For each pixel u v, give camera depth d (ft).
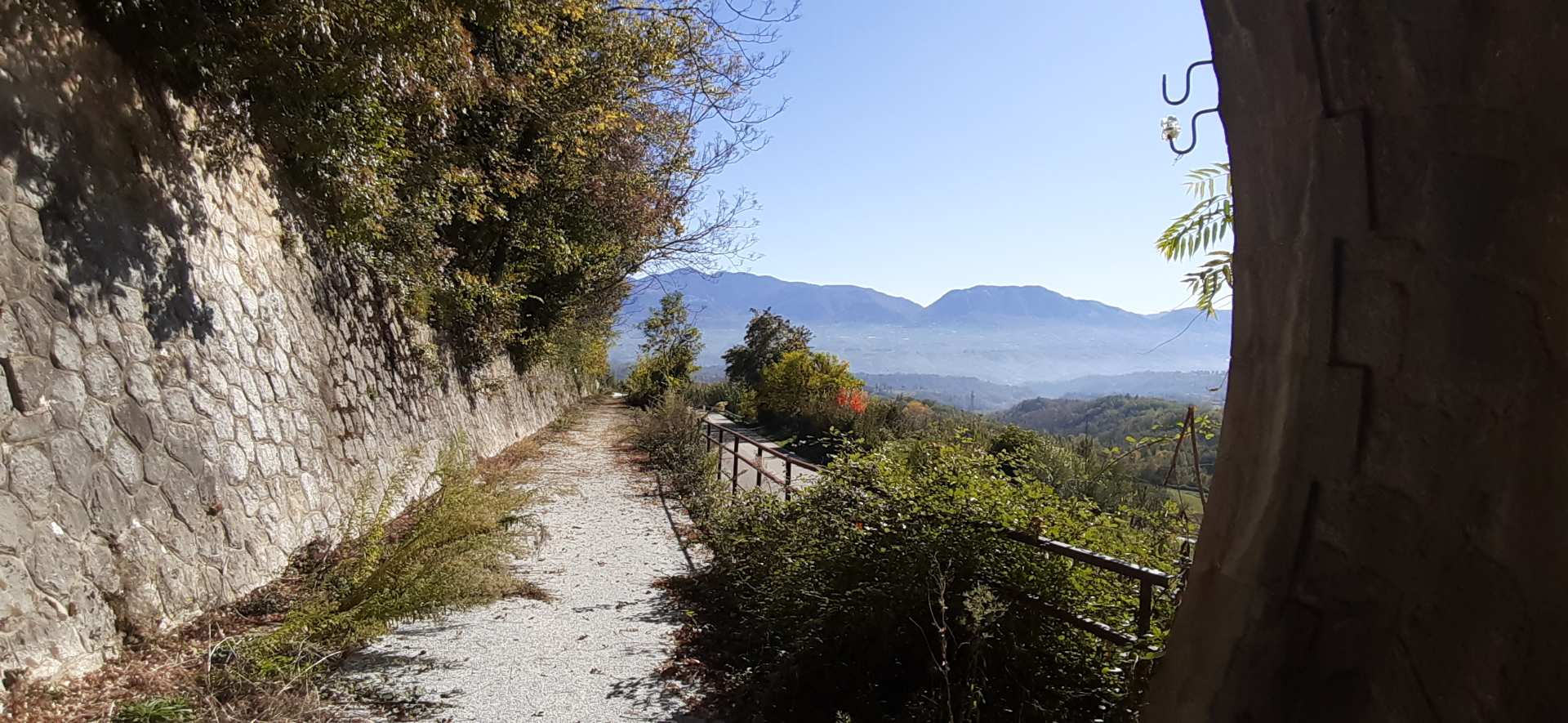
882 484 14.80
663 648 16.38
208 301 18.84
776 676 13.23
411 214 30.40
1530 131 2.60
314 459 23.73
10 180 13.03
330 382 26.37
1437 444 2.85
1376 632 3.02
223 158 19.53
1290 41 3.37
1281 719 3.25
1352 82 3.10
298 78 18.88
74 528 13.07
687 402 80.07
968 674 11.32
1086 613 11.41
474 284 40.37
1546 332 2.57
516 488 33.40
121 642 13.42
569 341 79.51
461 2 20.20
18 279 12.87
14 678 11.15
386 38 18.78
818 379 77.05
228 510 17.90
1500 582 2.65
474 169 34.71
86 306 14.39
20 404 12.40
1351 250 3.14
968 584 12.25
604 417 100.22
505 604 19.20
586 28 38.06
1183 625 3.95
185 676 12.98
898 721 11.69
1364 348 3.09
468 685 14.06
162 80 17.75
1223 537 3.80
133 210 16.29
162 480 15.72
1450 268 2.81
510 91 30.37
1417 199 2.91
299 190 25.59
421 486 34.45
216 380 18.58
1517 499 2.62
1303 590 3.27
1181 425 12.48
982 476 14.16
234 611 16.47
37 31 14.14
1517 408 2.63
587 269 58.85
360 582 17.04
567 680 14.48
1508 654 2.62
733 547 19.71
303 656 14.08
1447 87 2.80
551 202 47.65
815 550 15.38
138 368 15.66
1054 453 26.66
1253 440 3.67
